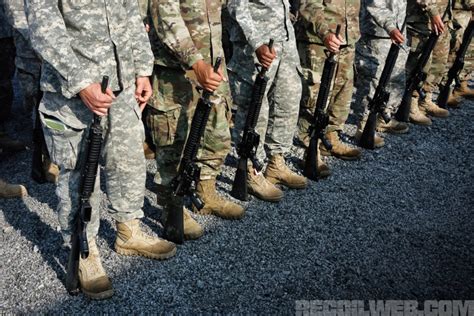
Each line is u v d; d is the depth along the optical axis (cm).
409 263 330
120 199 299
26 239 336
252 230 359
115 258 317
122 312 273
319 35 425
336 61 415
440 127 592
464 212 402
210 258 324
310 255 332
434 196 427
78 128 258
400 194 427
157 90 321
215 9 320
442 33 582
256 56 368
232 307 281
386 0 483
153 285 295
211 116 338
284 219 376
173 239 330
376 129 566
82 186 257
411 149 525
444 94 635
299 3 436
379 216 388
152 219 364
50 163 418
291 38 389
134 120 279
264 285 301
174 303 281
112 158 281
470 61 681
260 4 372
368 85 514
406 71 600
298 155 492
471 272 324
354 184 441
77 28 250
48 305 276
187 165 314
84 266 282
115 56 262
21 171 439
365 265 325
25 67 426
